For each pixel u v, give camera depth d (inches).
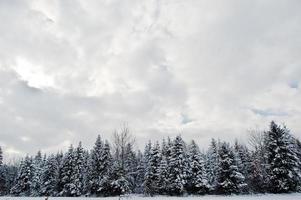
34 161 2891.2
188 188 2128.4
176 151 2180.1
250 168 2233.0
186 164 2129.7
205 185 2090.3
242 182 2010.3
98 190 1996.8
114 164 1991.9
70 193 2197.3
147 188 2144.4
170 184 2064.5
